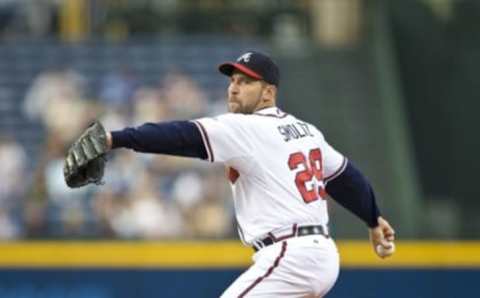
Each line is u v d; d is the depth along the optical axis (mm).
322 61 61094
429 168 56906
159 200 46500
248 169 20953
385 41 60875
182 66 60000
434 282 40438
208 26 64812
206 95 56594
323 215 21484
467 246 40812
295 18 64375
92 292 40000
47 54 61219
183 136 20359
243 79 21719
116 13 64750
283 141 21250
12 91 58719
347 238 45625
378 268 40344
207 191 46812
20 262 40031
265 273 20688
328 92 59312
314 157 21734
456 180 56406
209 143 20578
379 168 55625
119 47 61469
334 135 57312
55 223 47562
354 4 63031
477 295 40594
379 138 57219
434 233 49469
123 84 54906
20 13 64875
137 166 47250
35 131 55250
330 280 21156
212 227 45656
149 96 53500
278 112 21828
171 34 64625
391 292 40375
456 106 58656
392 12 61531
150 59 60688
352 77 60188
